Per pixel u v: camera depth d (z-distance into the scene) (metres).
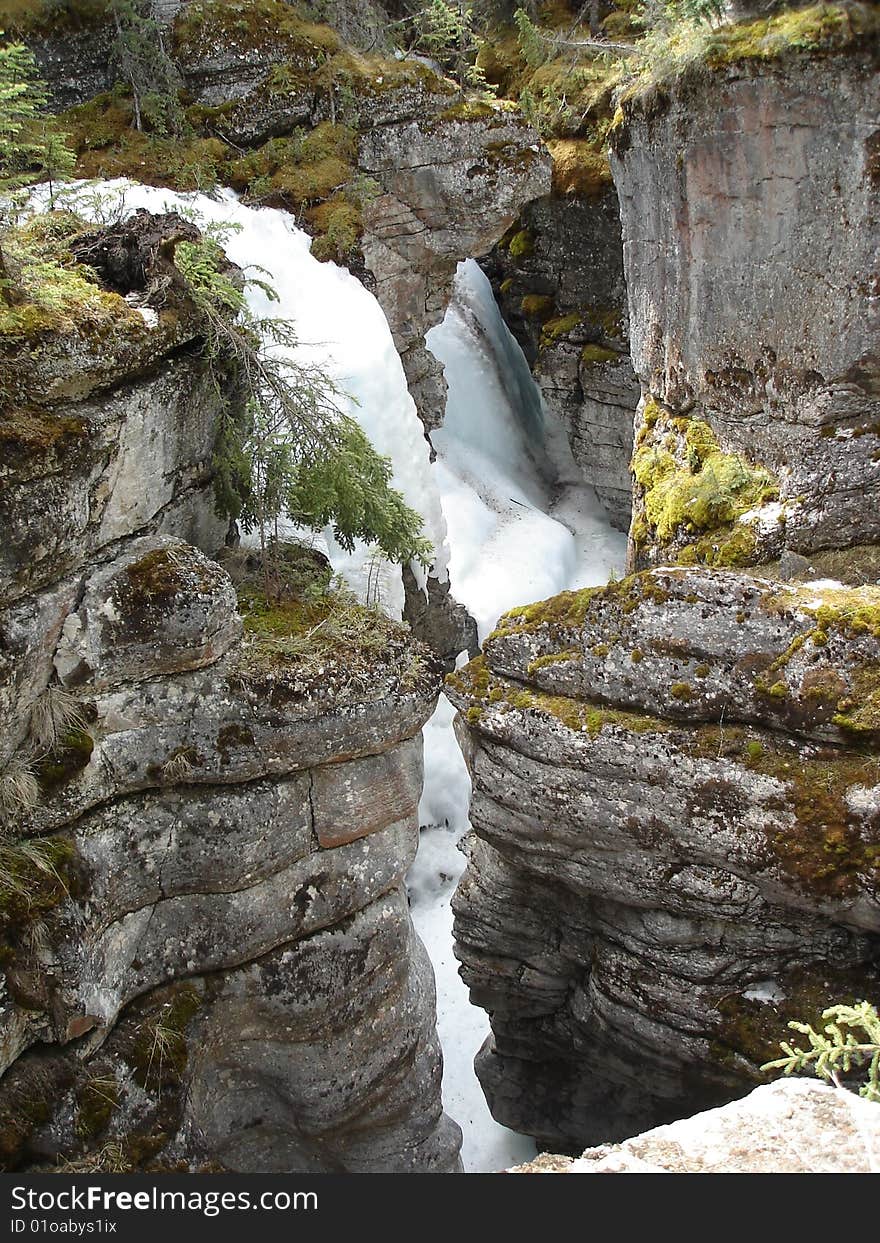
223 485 6.44
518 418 16.45
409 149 11.07
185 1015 5.86
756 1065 6.59
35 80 10.49
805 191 7.22
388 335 10.48
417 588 11.17
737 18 7.51
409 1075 6.81
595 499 16.25
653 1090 7.53
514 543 14.49
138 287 6.12
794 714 6.20
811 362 7.53
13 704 5.14
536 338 15.05
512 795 6.94
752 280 7.78
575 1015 7.72
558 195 13.74
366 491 6.56
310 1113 6.39
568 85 13.91
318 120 11.00
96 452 5.20
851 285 7.18
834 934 6.45
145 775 5.63
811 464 7.72
